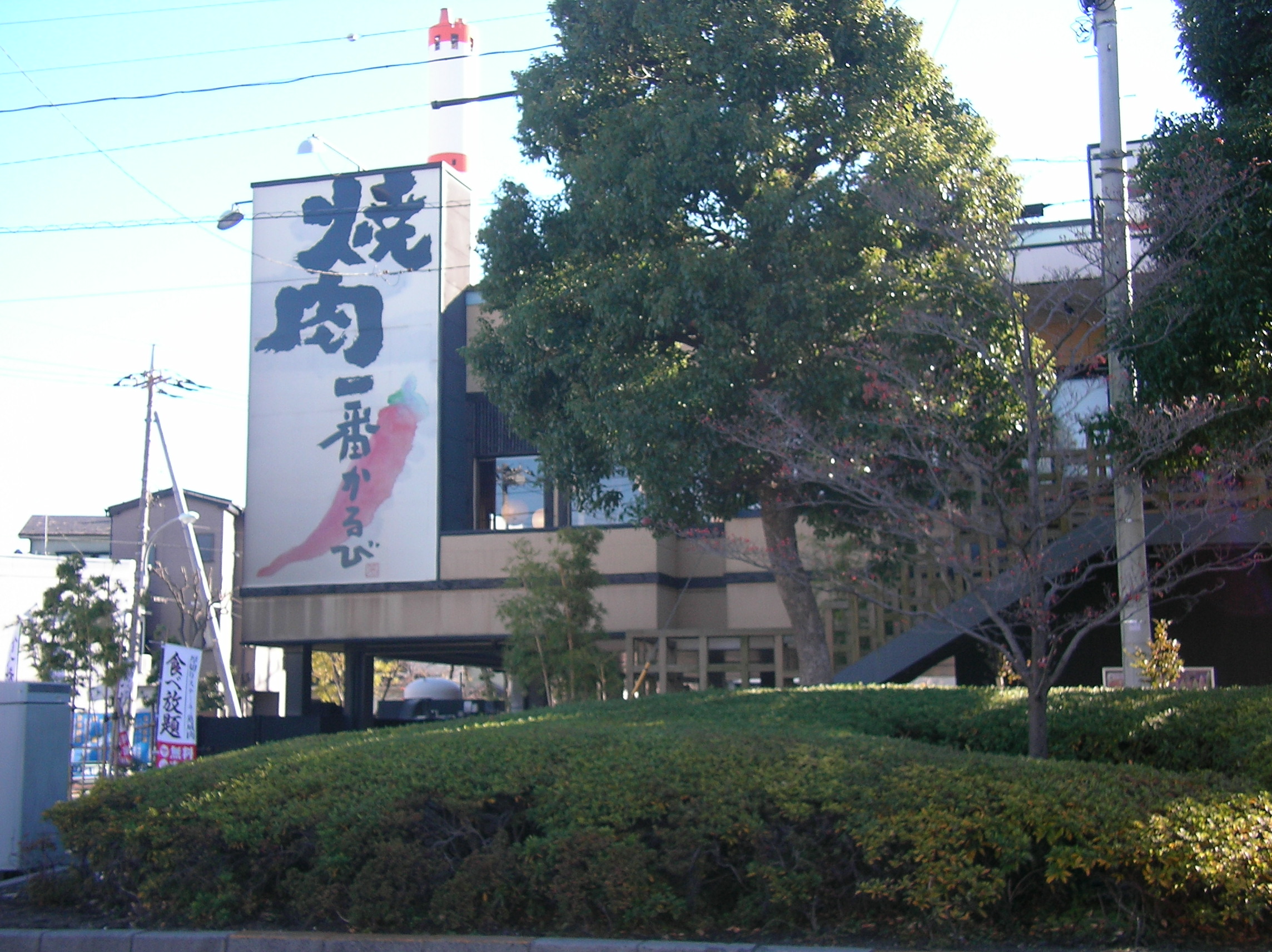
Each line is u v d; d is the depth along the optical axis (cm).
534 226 1493
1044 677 877
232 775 871
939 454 1073
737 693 1143
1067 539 1392
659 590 2192
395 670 4769
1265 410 1102
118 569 3891
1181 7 1156
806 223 1298
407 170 2462
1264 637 1705
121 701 2594
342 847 780
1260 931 666
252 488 2442
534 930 739
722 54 1340
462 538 2333
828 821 723
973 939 678
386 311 2430
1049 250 1584
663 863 724
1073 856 671
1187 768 906
